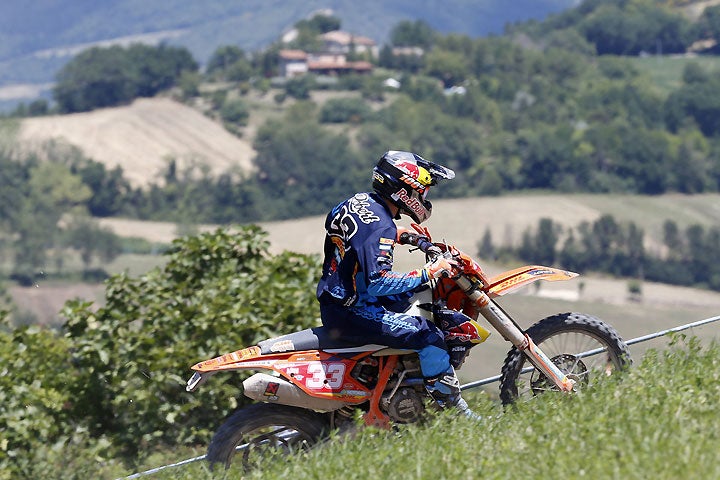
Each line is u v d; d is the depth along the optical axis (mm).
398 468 19516
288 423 23688
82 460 35812
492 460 19094
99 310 39594
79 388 38000
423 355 23438
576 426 19984
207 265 42219
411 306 23703
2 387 35969
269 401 23312
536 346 24578
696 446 18188
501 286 24891
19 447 35219
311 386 23172
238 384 39062
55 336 40719
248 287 41656
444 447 20312
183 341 39062
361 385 23516
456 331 24031
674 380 22344
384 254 23031
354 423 23375
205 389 38500
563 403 22375
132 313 39562
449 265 23234
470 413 23734
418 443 20906
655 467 17297
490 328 26000
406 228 24109
